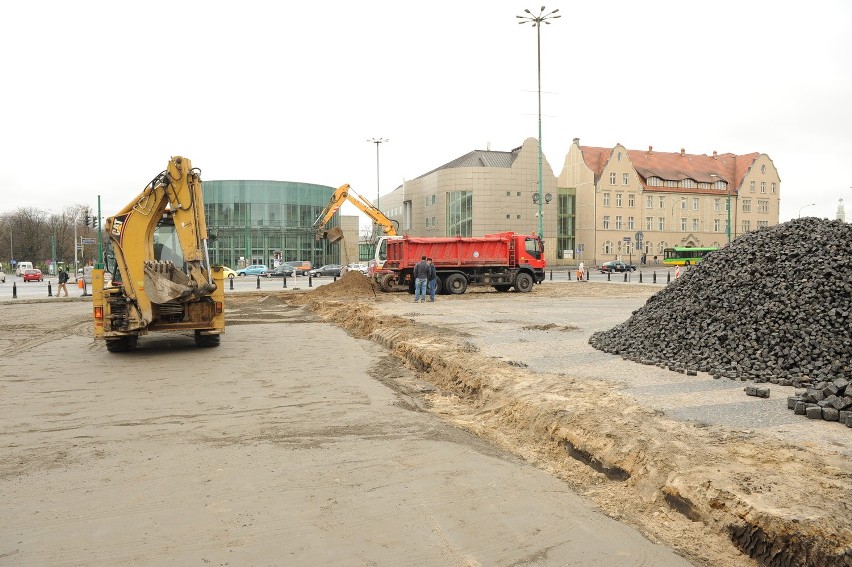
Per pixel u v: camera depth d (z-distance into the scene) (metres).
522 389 8.21
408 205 86.88
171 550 4.12
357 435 6.85
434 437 6.81
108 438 6.69
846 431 6.04
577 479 5.74
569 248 79.94
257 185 73.50
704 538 4.46
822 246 10.28
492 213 74.62
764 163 83.69
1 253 97.31
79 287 39.81
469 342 12.44
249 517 4.65
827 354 8.32
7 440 6.61
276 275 56.78
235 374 10.42
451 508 4.89
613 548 4.29
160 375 10.31
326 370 10.85
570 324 15.59
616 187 77.12
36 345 14.04
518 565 4.02
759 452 5.40
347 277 30.52
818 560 3.89
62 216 101.38
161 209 11.80
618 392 7.85
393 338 13.68
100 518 4.62
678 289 11.96
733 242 12.14
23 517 4.64
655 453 5.54
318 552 4.11
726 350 9.48
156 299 11.56
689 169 82.81
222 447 6.37
